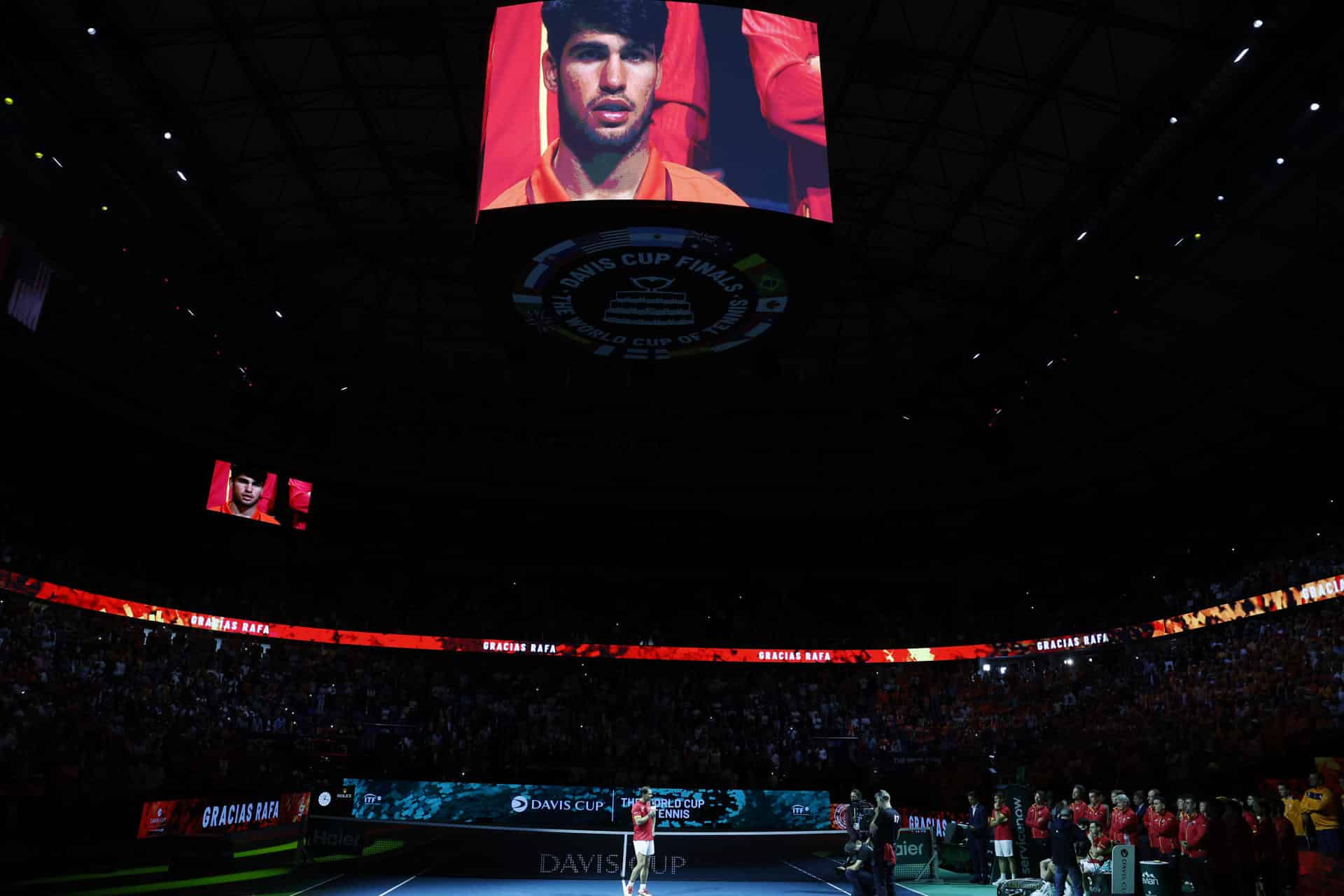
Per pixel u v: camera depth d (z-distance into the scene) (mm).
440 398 44750
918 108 26219
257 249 32031
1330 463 35344
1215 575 42312
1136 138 23984
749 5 22844
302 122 27266
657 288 18453
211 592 41438
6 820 18312
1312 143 22250
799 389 44188
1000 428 42531
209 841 19328
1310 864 16906
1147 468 39844
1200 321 31531
